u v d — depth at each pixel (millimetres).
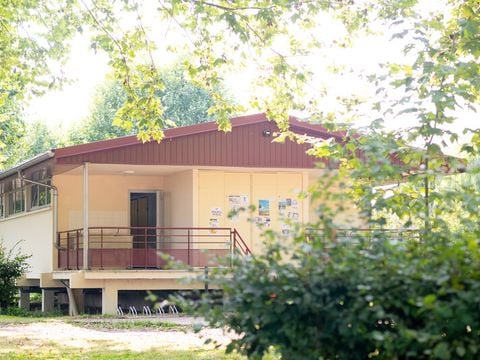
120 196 25078
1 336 14883
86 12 16156
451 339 4754
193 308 5297
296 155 22500
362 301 4781
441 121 9430
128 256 21859
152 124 16156
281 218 5395
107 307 20797
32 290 28328
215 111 16344
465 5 11039
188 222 23344
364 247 5258
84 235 20891
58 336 14867
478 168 7500
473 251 4766
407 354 4734
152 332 15594
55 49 16672
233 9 14766
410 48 10312
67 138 55375
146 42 16062
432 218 6090
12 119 35969
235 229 21797
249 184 23562
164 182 25391
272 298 4996
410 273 4836
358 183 8156
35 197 26094
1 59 16906
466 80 10125
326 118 9953
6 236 29969
